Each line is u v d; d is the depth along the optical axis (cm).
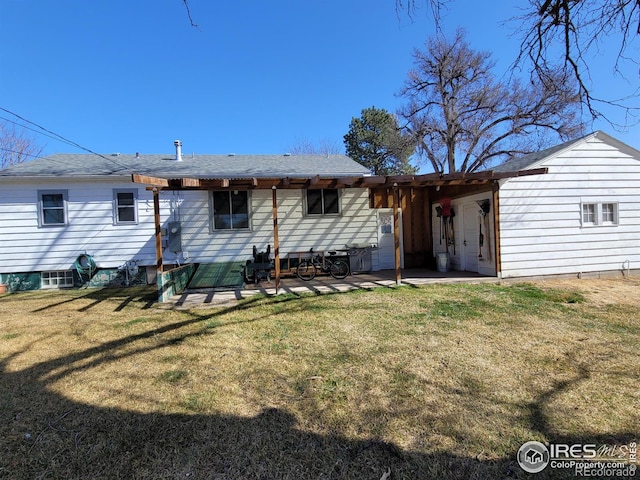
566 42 445
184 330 500
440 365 357
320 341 440
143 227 972
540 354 380
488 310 570
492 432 241
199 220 993
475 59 2036
